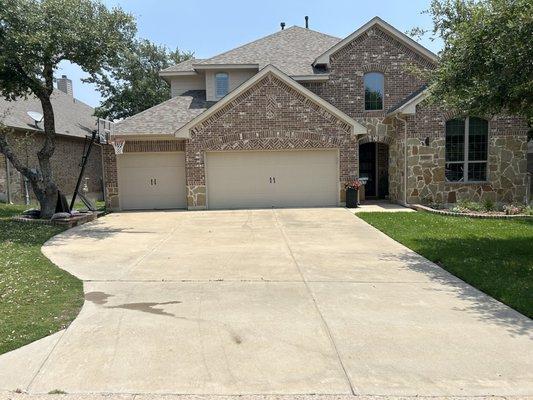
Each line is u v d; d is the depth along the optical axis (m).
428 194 16.38
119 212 16.62
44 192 14.09
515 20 7.14
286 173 16.95
